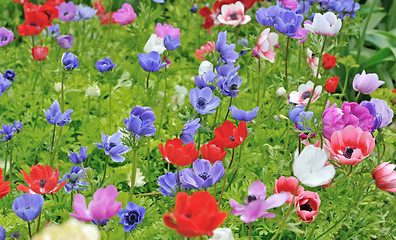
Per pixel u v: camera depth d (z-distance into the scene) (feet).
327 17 9.19
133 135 7.69
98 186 9.01
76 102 12.95
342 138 7.39
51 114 8.95
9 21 18.03
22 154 11.38
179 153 6.64
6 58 14.35
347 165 7.79
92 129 11.68
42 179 7.32
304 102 10.10
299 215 6.93
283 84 11.30
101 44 17.25
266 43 10.66
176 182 8.19
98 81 13.98
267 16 11.30
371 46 18.52
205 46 11.81
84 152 8.47
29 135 11.59
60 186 7.09
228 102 12.34
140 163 11.09
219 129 7.96
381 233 10.44
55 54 14.98
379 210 10.48
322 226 9.37
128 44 17.39
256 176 10.29
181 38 17.10
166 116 12.95
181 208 4.57
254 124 10.55
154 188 11.10
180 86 14.17
